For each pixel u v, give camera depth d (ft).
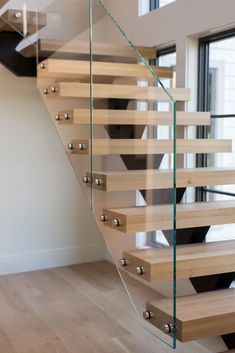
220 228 12.87
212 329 8.30
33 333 12.34
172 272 8.65
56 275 17.25
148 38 15.21
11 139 17.38
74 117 11.78
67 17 12.32
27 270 17.84
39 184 17.92
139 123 9.74
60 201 18.29
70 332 12.41
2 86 17.08
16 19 13.93
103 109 10.98
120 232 9.92
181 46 13.58
